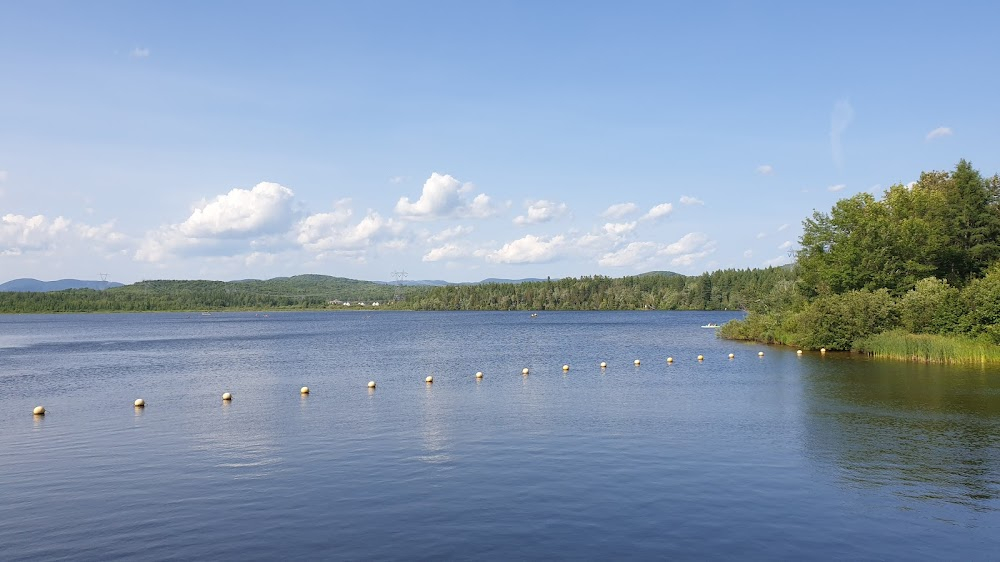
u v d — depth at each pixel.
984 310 61.44
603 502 21.72
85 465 27.48
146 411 40.75
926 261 82.50
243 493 23.16
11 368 69.69
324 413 38.88
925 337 64.62
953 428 32.38
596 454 27.88
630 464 26.27
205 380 56.84
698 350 82.38
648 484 23.61
